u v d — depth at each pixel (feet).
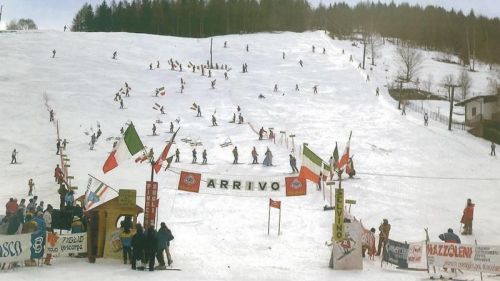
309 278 49.26
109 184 102.83
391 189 104.17
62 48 269.85
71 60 248.32
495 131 164.55
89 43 287.48
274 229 75.05
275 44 334.03
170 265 53.36
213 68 264.11
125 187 100.73
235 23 469.57
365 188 103.50
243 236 70.74
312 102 204.95
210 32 467.93
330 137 154.81
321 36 374.63
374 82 252.21
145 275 47.80
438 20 517.96
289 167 122.42
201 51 305.32
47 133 153.79
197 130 163.43
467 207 75.77
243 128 165.78
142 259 51.01
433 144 148.77
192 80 233.76
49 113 174.70
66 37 296.10
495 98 179.42
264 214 83.66
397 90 243.40
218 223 77.61
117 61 256.32
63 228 61.46
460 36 456.45
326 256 61.62
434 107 232.53
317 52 314.55
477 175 119.24
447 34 457.27
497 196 101.24
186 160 130.11
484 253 50.49
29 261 50.42
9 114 170.81
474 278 52.01
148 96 205.36
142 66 252.83
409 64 286.25
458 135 167.02
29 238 50.21
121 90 207.31
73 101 189.88
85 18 520.42
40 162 125.49
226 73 241.55
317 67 273.75
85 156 131.85
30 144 141.79
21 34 298.97
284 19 472.44
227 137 154.92
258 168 121.08
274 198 94.79
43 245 51.24
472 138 166.09
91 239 53.93
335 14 492.54
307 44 339.57
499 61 398.21
